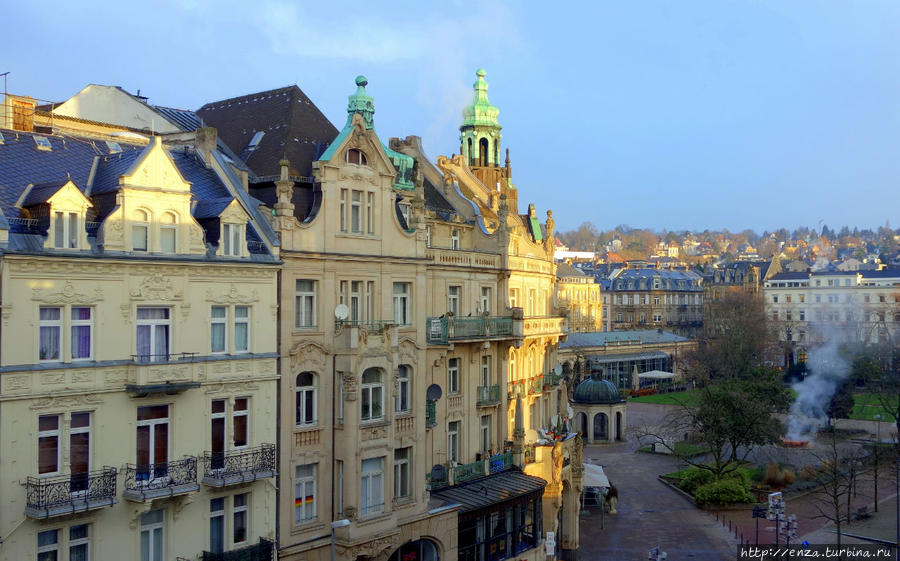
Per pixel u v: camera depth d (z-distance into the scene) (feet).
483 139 254.88
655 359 463.01
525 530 158.81
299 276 118.62
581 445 189.88
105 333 96.32
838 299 588.50
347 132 125.90
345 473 122.01
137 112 151.94
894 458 270.26
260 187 131.13
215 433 107.65
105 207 100.99
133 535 98.02
